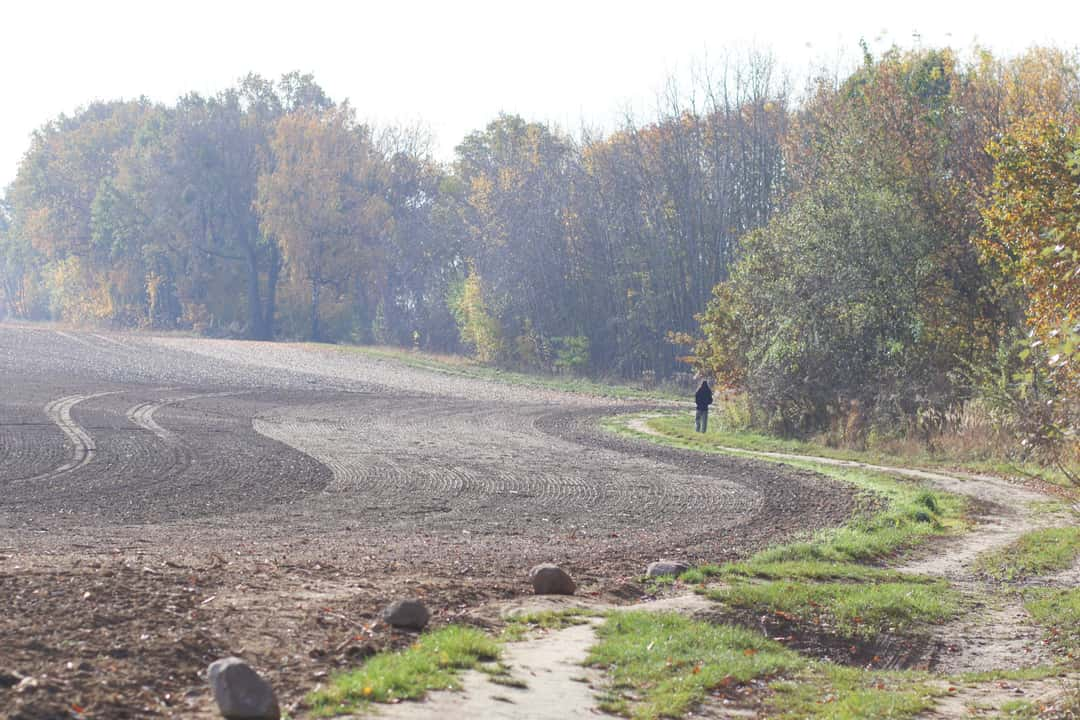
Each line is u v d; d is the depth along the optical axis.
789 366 37.25
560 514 20.25
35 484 21.33
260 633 8.97
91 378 50.00
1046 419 10.99
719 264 64.94
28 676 7.04
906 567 16.38
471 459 29.02
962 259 35.47
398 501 21.16
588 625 10.71
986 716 8.61
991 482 26.16
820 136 42.84
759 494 23.86
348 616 9.91
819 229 36.25
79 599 9.30
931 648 11.65
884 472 28.05
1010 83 38.03
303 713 7.12
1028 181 22.70
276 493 21.55
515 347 75.00
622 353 71.31
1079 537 18.52
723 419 41.50
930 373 34.66
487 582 12.56
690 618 11.50
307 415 40.31
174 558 12.78
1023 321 30.81
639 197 71.25
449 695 7.75
